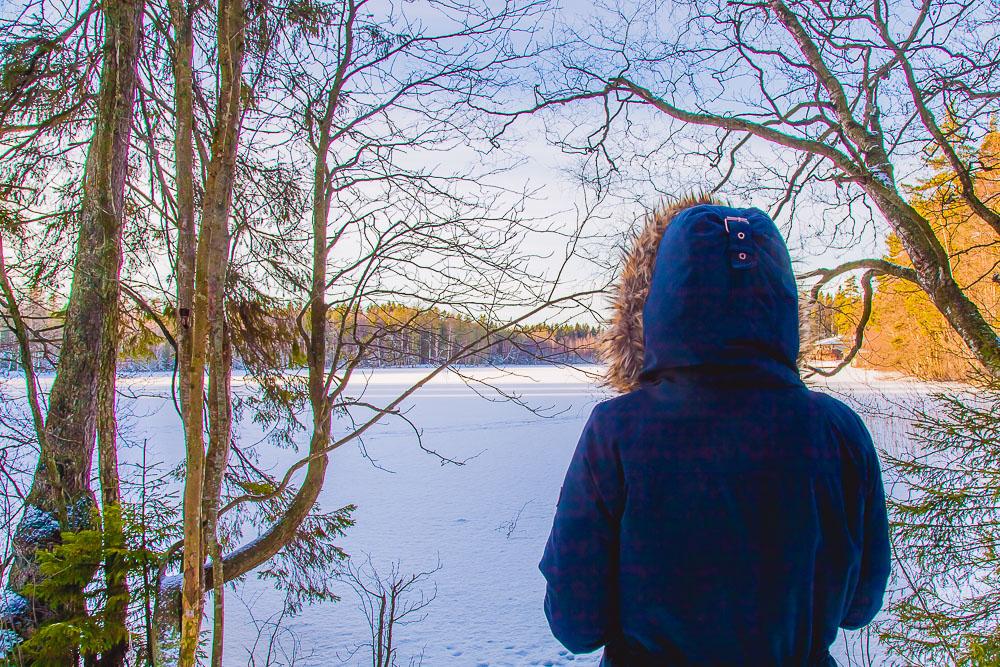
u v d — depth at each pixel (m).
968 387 6.36
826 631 1.00
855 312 7.73
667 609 0.96
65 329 4.62
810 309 1.31
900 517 5.98
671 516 0.97
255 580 8.98
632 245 1.24
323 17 4.84
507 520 11.75
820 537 0.97
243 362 5.45
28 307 5.41
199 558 2.51
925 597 5.86
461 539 10.68
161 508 4.34
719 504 0.95
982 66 6.00
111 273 4.68
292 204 5.31
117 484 4.59
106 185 4.66
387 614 7.87
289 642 7.10
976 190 7.61
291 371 5.61
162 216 5.01
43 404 4.64
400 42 5.03
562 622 1.05
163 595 4.11
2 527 4.39
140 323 5.59
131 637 4.11
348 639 7.27
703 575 0.95
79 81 5.16
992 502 5.49
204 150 4.05
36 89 4.97
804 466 0.96
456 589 8.68
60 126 5.33
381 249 4.60
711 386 0.99
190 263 3.32
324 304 4.97
